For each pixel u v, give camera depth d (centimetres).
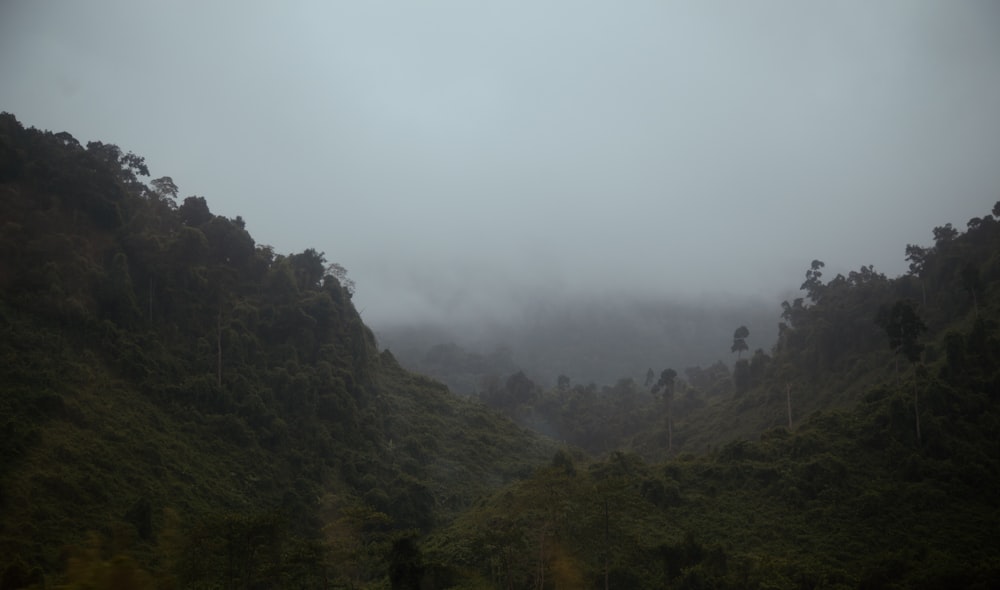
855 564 4341
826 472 5359
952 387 5881
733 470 5806
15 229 5744
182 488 5003
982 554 4200
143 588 1736
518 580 4197
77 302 5700
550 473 4353
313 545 3912
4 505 3906
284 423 6400
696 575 4028
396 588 4031
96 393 5316
